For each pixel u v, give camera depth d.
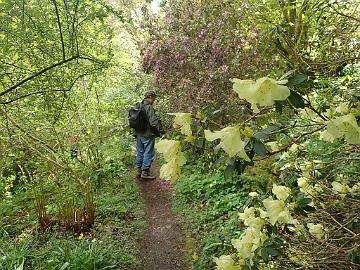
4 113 3.94
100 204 5.45
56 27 3.11
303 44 3.15
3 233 4.71
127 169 7.29
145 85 10.48
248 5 4.64
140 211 5.34
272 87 1.19
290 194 1.82
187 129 1.54
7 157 4.90
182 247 4.40
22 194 5.99
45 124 4.64
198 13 6.78
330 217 1.98
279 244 1.82
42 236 4.57
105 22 3.94
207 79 6.12
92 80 5.23
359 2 2.96
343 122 1.19
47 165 5.09
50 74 3.41
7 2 2.67
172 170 1.54
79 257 3.79
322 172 2.31
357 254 1.74
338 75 2.97
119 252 4.15
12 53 3.19
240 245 1.84
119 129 7.11
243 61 5.54
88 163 6.15
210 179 5.62
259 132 1.41
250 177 4.50
